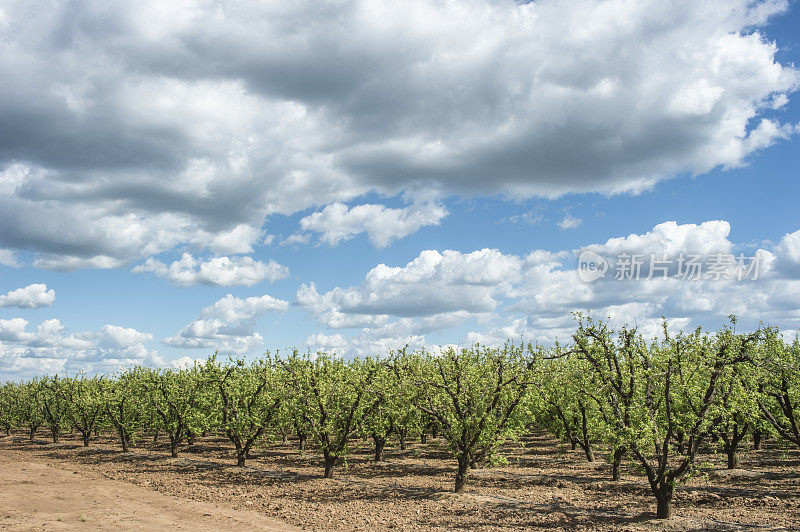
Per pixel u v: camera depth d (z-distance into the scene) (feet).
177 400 140.56
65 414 183.11
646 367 77.51
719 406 65.00
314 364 114.83
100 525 65.98
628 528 60.90
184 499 83.92
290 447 156.25
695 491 79.56
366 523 67.21
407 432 147.02
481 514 70.85
